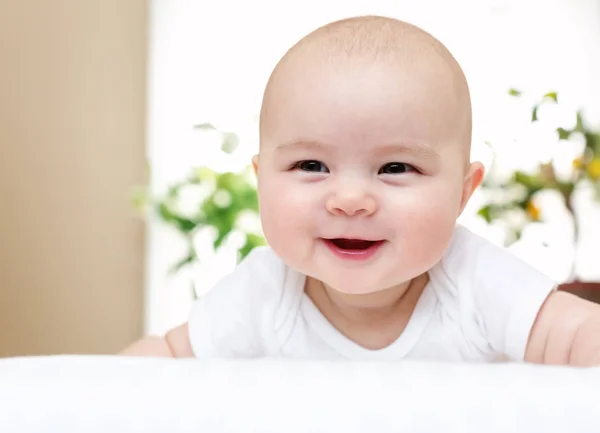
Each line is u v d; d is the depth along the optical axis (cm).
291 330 73
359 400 32
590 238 202
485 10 205
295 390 33
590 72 204
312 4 206
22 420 32
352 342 72
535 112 187
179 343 73
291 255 61
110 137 184
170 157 205
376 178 58
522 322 65
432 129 58
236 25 207
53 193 155
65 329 159
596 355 57
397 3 205
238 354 73
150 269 206
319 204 58
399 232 58
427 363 35
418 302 72
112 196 185
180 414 32
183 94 206
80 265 168
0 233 132
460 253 71
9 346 135
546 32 206
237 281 74
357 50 59
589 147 180
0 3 133
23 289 142
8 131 136
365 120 56
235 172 203
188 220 198
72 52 165
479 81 205
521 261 70
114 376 34
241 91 207
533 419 31
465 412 32
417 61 59
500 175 189
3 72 134
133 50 196
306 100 58
